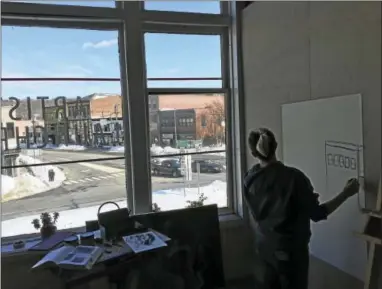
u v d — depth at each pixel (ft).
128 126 11.16
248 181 8.07
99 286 9.73
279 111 9.71
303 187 7.23
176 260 10.59
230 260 11.80
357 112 6.90
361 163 6.91
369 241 6.24
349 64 7.02
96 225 10.16
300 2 8.54
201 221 11.17
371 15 6.39
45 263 7.89
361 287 7.25
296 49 8.79
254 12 10.79
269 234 7.71
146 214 10.64
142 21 11.07
